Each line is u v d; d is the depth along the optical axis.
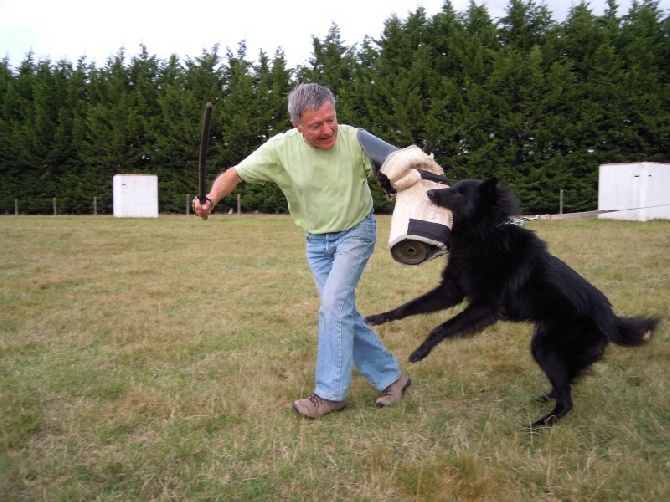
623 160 20.67
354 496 2.41
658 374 3.81
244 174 3.34
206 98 25.88
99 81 27.17
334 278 3.23
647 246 10.44
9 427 3.01
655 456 2.76
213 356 4.29
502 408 3.43
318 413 3.23
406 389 3.60
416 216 3.04
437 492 2.43
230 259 9.61
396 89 22.78
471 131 21.77
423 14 23.92
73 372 3.88
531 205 21.27
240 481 2.54
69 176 26.45
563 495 2.44
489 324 3.46
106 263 9.20
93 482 2.54
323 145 3.12
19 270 8.39
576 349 3.27
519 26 22.78
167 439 2.90
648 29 21.00
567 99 20.84
